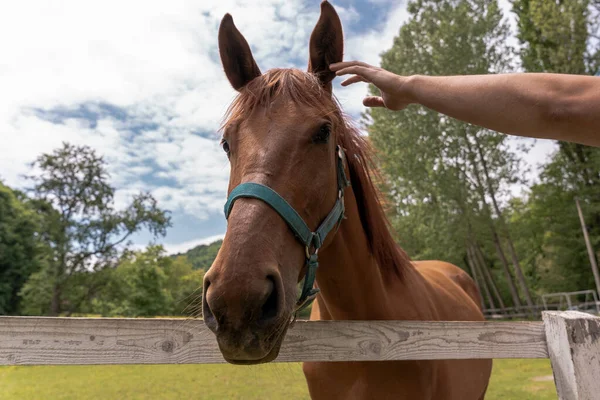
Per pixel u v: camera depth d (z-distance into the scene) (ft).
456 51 48.14
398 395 5.24
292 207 3.90
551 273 69.31
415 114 50.49
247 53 5.21
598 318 4.62
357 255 5.27
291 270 3.74
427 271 9.23
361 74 4.64
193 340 4.08
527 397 15.60
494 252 79.41
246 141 4.21
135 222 90.48
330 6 5.15
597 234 60.18
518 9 57.57
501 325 5.01
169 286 110.11
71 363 3.59
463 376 6.58
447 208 53.21
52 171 87.66
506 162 51.49
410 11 51.98
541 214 65.46
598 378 4.41
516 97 3.02
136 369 28.17
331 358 4.41
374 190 5.91
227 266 3.28
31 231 95.04
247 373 22.76
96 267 90.27
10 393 20.57
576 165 55.57
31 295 87.86
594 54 47.83
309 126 4.24
